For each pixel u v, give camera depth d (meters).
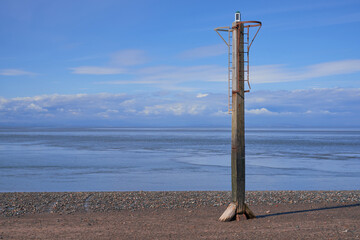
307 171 36.97
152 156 55.31
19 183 28.84
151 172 36.28
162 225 11.50
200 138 137.25
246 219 12.22
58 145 84.88
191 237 9.99
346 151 66.25
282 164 43.81
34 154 58.38
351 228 10.79
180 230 10.77
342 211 13.80
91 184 28.44
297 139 128.50
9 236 10.19
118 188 26.50
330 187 27.02
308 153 61.47
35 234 10.41
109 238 9.95
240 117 11.99
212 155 57.31
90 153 60.97
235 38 11.88
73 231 10.73
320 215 12.93
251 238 9.84
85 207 15.26
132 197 18.03
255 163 45.06
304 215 12.96
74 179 31.23
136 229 10.95
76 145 85.25
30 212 14.23
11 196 18.41
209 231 10.62
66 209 14.84
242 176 12.16
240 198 12.17
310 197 17.89
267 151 66.56
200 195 18.89
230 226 11.27
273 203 16.23
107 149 71.44
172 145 86.69
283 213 13.52
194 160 49.03
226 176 33.31
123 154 59.19
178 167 40.69
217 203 16.27
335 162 46.44
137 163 45.00
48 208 15.05
